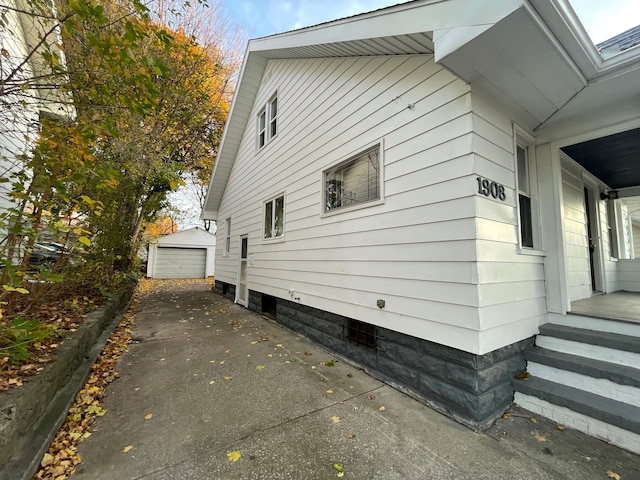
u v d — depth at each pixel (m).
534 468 1.91
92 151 2.95
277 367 3.68
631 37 3.02
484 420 2.40
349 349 3.94
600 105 2.81
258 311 7.09
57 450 2.00
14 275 2.37
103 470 1.85
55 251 4.27
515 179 2.98
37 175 2.66
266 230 7.02
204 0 3.57
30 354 2.51
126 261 8.07
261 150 7.50
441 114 2.85
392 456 2.03
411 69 3.23
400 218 3.24
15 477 1.62
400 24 2.71
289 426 2.38
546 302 3.22
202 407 2.67
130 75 2.62
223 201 11.16
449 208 2.72
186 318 6.51
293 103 5.94
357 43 3.43
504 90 2.61
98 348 3.92
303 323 5.12
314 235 4.92
